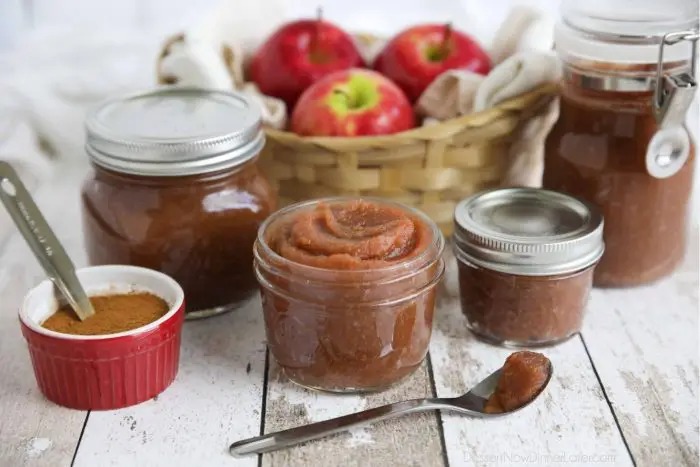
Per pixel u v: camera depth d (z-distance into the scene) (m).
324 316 0.62
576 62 0.71
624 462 0.60
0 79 0.91
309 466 0.60
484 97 0.76
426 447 0.61
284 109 0.78
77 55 0.94
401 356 0.64
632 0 0.72
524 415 0.63
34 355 0.63
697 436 0.62
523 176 0.78
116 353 0.62
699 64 0.87
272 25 0.87
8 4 0.98
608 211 0.72
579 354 0.68
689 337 0.69
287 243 0.64
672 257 0.73
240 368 0.67
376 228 0.64
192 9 1.01
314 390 0.65
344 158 0.73
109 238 0.68
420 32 0.82
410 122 0.77
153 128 0.68
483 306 0.68
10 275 0.75
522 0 1.01
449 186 0.75
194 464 0.60
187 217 0.67
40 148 0.92
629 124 0.70
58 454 0.61
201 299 0.70
